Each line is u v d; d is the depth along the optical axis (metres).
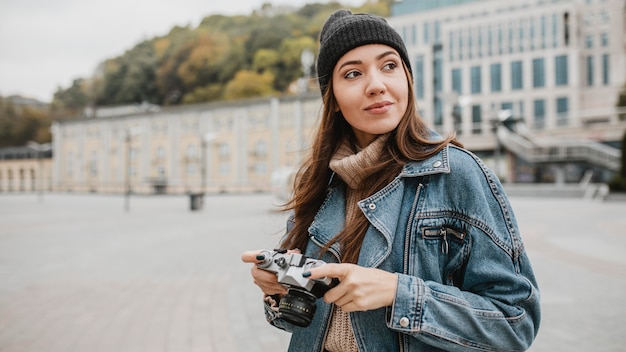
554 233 11.48
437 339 0.97
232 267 7.61
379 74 1.16
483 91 59.53
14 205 28.53
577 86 55.62
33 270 7.39
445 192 1.11
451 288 1.02
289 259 1.03
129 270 7.38
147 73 100.31
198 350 3.81
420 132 1.21
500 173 44.34
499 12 60.19
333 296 0.96
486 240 1.05
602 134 41.62
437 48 63.03
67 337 4.15
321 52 1.24
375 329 1.09
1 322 4.59
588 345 3.81
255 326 4.44
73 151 75.81
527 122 57.34
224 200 33.72
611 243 9.73
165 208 24.41
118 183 70.25
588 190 28.62
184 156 66.00
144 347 3.88
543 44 56.97
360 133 1.29
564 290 5.71
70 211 22.52
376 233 1.11
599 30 58.66
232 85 80.56
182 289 6.07
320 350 1.19
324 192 1.34
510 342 1.01
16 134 105.06
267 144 59.97
